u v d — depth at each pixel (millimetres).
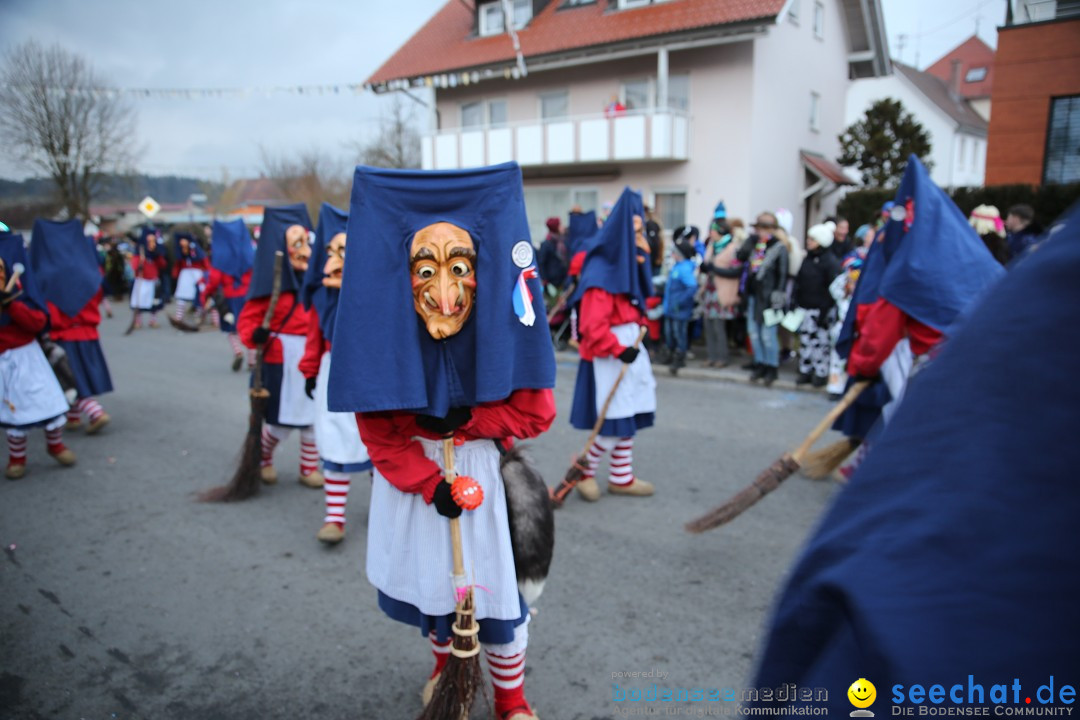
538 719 2926
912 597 627
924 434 695
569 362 10875
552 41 18781
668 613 3715
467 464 2615
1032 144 11117
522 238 2523
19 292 5484
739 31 16000
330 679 3268
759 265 8656
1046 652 584
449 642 2719
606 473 5840
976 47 38438
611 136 17766
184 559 4445
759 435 6836
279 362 5406
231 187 45219
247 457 5348
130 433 7223
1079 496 600
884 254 4445
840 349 4793
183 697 3145
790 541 4504
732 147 17453
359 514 5129
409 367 2404
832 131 21422
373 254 2416
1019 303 667
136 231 26078
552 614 3717
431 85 17469
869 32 21156
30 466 6230
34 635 3619
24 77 18484
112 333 14375
